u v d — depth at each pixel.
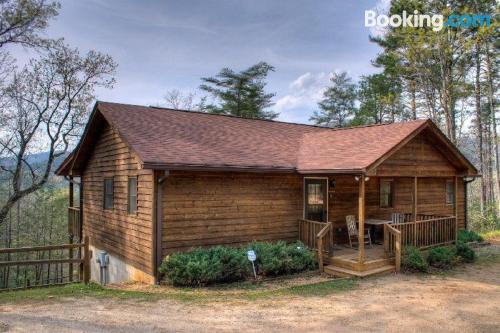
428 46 21.55
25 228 24.11
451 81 22.98
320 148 12.45
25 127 19.31
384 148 10.25
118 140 11.79
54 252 22.73
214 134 12.26
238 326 6.02
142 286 9.05
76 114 20.25
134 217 10.57
